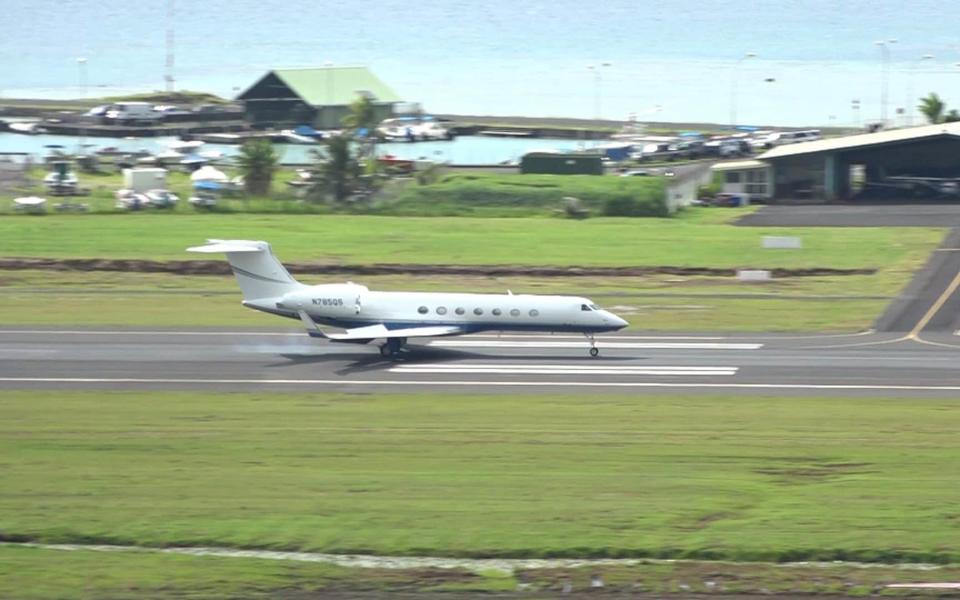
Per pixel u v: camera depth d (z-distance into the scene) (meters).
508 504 188.25
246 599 158.50
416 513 184.75
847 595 158.75
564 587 161.50
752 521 181.00
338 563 169.62
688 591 160.12
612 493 192.62
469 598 158.88
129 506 188.75
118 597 158.25
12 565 167.75
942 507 185.50
